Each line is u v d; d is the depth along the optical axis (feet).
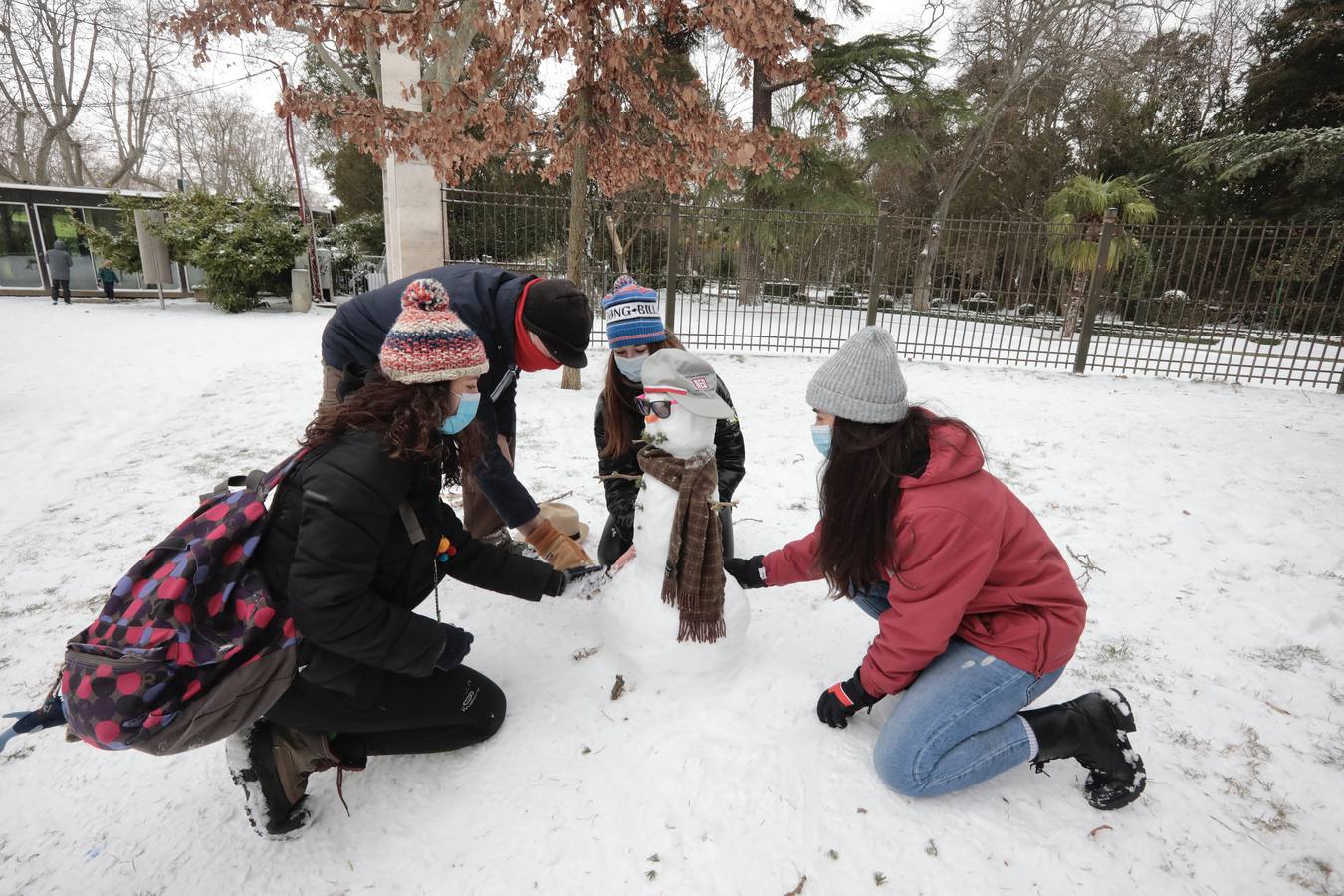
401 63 25.11
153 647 4.76
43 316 45.19
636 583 7.37
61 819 6.26
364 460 5.30
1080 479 15.52
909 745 5.93
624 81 20.59
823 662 8.05
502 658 8.14
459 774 6.57
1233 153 52.85
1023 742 5.91
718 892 5.33
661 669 7.32
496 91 22.99
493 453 7.89
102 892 5.57
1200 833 6.01
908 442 5.87
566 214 30.04
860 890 5.38
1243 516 13.29
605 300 8.39
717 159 21.77
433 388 5.49
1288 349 39.88
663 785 6.23
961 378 28.94
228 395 23.72
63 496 14.46
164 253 51.78
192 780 6.75
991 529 5.72
